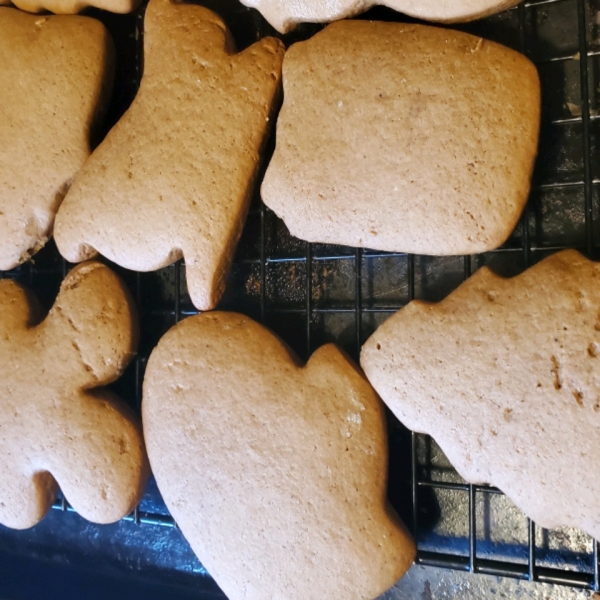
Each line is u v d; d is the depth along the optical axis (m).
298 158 0.19
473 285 0.18
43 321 0.22
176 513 0.20
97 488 0.21
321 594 0.19
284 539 0.19
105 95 0.22
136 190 0.20
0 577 0.25
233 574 0.19
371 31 0.19
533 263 0.20
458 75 0.18
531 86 0.18
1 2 0.23
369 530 0.19
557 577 0.19
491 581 0.21
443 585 0.21
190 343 0.20
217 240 0.20
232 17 0.22
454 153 0.18
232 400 0.20
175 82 0.20
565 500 0.17
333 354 0.19
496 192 0.18
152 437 0.20
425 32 0.19
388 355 0.19
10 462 0.21
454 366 0.18
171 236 0.20
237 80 0.20
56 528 0.25
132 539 0.24
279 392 0.19
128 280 0.24
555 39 0.20
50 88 0.22
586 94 0.18
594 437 0.17
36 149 0.22
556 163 0.20
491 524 0.20
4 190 0.22
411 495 0.21
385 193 0.18
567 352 0.17
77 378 0.21
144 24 0.21
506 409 0.18
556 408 0.17
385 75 0.19
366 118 0.19
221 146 0.20
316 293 0.22
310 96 0.19
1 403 0.22
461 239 0.18
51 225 0.22
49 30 0.22
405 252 0.19
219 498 0.20
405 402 0.18
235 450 0.20
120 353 0.21
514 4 0.18
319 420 0.19
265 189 0.20
